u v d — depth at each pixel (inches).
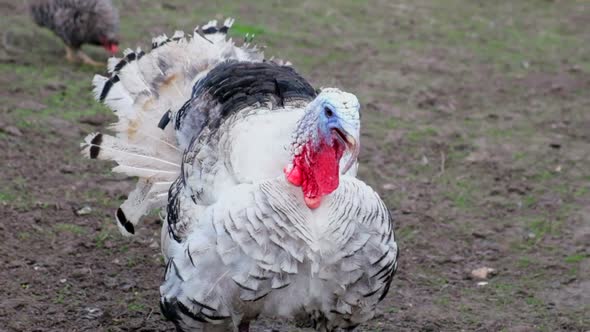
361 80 1209.4
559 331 663.1
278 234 477.4
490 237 816.3
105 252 750.5
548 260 774.5
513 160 989.2
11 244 744.3
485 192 909.8
